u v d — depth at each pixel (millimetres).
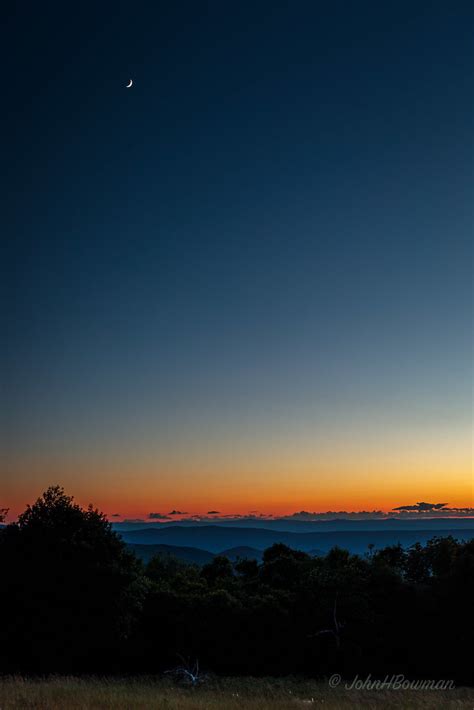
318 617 33312
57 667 28406
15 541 28516
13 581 27578
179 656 30297
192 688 24547
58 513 29578
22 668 27984
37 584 27516
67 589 27656
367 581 36562
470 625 32781
